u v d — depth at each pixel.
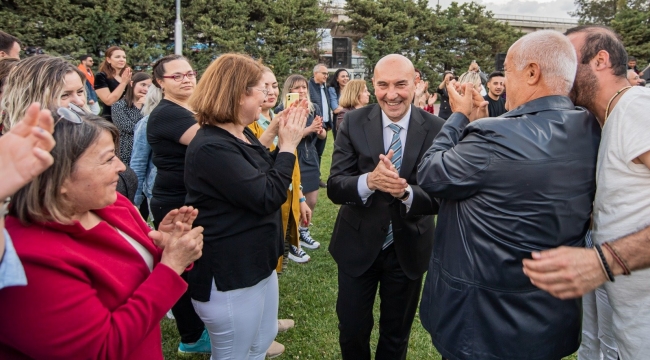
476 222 1.50
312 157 4.57
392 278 2.27
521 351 1.50
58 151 1.14
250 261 1.91
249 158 1.88
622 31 28.16
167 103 2.62
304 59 22.25
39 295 1.07
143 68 18.00
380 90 2.14
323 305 3.43
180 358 2.78
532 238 1.43
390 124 2.24
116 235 1.34
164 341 2.98
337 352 2.85
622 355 1.56
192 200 1.88
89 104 5.62
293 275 3.94
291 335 3.04
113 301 1.26
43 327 1.07
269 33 21.81
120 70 5.59
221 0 20.48
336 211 5.77
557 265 1.30
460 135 1.71
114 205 1.51
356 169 2.31
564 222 1.43
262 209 1.85
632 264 1.26
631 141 1.35
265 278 1.98
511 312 1.49
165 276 1.34
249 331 1.98
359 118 2.32
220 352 2.00
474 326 1.54
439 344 1.66
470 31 28.42
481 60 29.05
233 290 1.89
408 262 2.20
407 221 2.18
